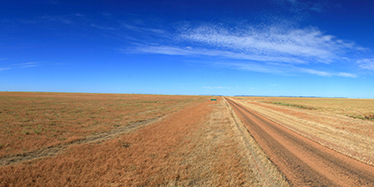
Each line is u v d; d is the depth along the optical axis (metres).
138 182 5.86
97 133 12.97
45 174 6.26
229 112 28.42
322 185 5.49
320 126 16.00
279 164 7.15
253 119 20.75
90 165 7.10
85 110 25.88
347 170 6.57
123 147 9.48
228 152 8.70
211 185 5.73
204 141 10.75
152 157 8.06
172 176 6.28
